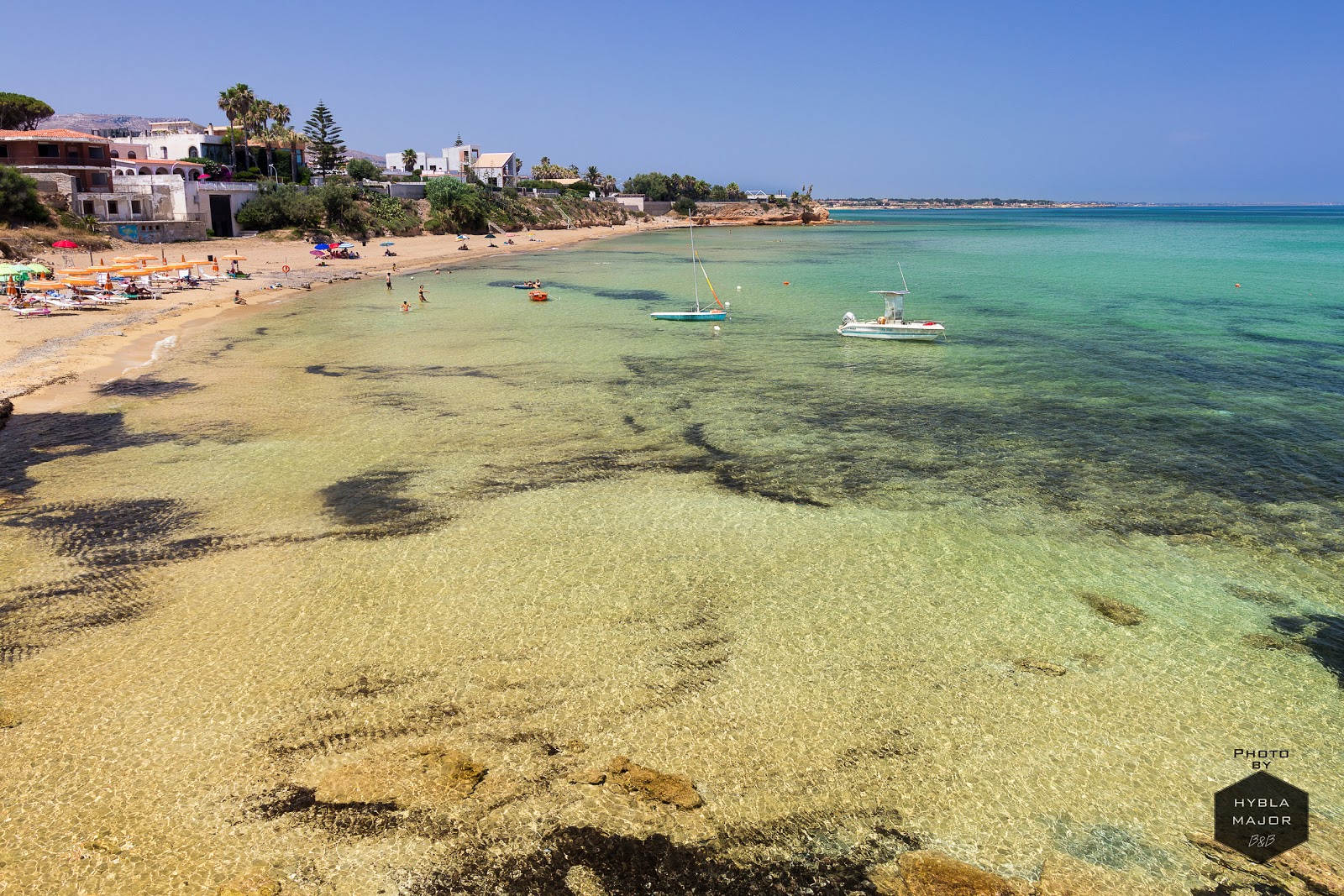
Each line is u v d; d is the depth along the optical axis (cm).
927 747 1250
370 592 1675
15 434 2658
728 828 1088
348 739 1233
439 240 12712
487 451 2588
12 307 4762
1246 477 2370
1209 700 1373
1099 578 1788
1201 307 5678
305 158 14962
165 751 1198
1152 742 1269
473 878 1003
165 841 1040
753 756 1221
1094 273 8288
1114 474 2406
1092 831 1101
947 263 9838
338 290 6606
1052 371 3719
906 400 3244
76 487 2219
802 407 3136
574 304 5997
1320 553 1905
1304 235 17038
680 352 4194
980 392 3356
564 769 1181
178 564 1784
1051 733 1284
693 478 2378
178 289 6081
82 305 4972
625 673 1412
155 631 1518
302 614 1584
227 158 12600
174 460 2442
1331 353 4044
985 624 1593
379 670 1402
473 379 3569
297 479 2306
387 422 2878
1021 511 2145
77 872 991
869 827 1098
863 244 14550
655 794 1141
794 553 1891
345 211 11438
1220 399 3203
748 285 7350
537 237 15212
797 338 4616
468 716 1290
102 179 9031
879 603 1667
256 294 6144
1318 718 1328
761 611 1627
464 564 1803
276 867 1009
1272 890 1014
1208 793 1170
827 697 1360
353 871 1006
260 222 10375
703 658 1461
